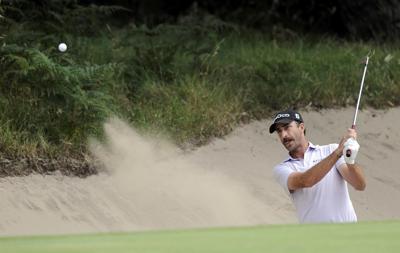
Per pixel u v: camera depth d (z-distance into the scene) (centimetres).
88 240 1631
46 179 3800
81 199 3769
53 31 4834
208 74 4894
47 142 3941
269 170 4381
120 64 4619
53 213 3653
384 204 4400
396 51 5853
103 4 6034
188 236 1677
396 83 5331
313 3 6388
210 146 4412
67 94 4034
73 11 5106
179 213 3906
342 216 2744
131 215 3809
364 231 1752
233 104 4712
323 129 4862
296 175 2744
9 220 3541
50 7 5041
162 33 5241
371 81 5256
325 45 5866
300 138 2853
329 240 1606
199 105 4575
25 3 4981
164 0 6322
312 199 2752
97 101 4059
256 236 1670
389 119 5069
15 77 4081
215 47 4988
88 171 3919
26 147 3844
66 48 4119
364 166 4662
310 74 5166
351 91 5150
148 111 4412
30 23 4850
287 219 4066
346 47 5831
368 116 5047
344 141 2709
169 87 4662
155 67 4775
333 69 5247
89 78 4156
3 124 3903
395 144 4884
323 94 5044
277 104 4878
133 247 1521
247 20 6212
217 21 5609
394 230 1769
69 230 3575
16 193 3678
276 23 6225
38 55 3991
